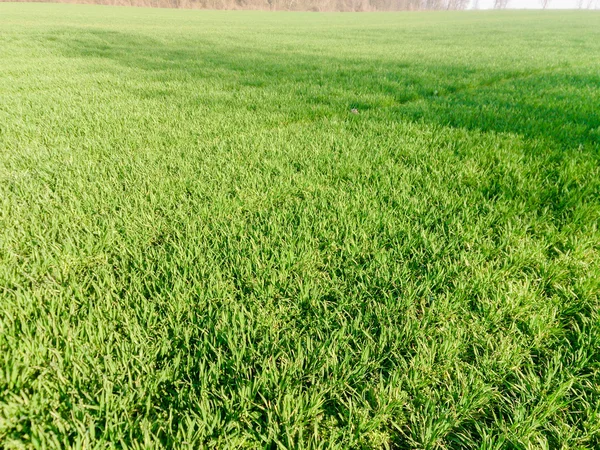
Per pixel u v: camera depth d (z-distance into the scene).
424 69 8.60
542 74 7.93
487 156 3.26
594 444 1.14
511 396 1.27
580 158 3.05
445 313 1.58
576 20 37.62
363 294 1.69
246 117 4.56
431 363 1.34
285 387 1.26
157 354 1.36
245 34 20.27
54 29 17.75
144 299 1.57
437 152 3.40
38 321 1.42
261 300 1.65
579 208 2.32
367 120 4.45
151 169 2.95
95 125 4.10
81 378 1.25
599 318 1.50
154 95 5.75
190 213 2.37
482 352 1.43
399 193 2.62
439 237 2.13
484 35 21.31
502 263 1.91
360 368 1.31
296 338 1.46
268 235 2.13
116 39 14.91
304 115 4.70
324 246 2.08
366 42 16.86
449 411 1.18
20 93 5.62
